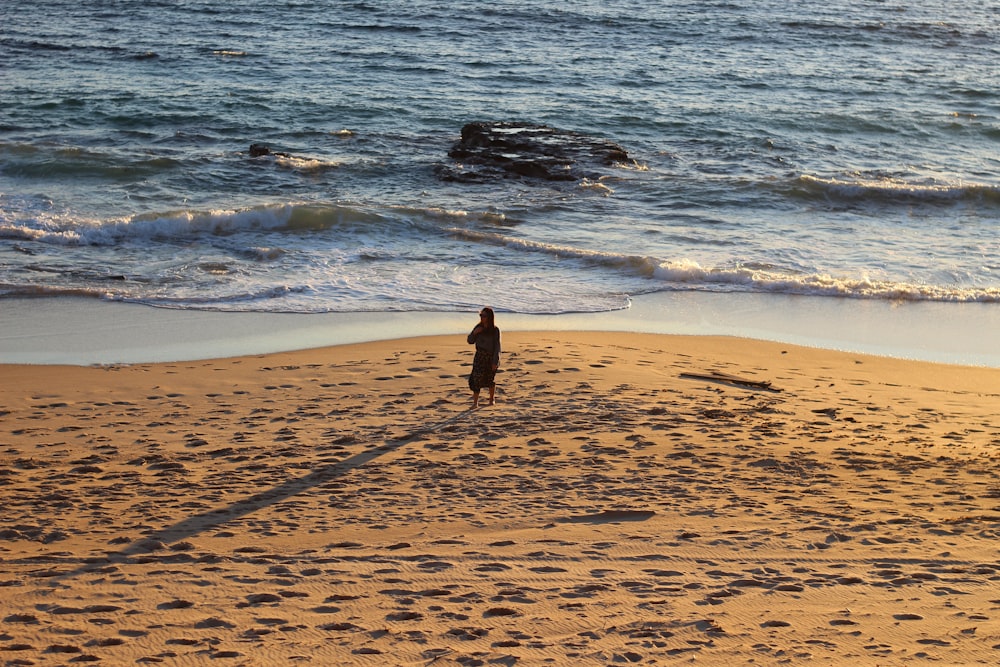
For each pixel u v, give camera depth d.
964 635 6.10
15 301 18.12
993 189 29.06
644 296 20.08
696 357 16.12
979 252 24.11
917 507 9.37
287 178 29.58
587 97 43.91
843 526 8.71
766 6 77.12
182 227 23.30
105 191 27.30
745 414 12.92
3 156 29.42
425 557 7.81
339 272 20.89
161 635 6.10
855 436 12.12
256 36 55.91
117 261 21.06
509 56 52.91
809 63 56.12
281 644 5.97
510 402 13.18
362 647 5.92
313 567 7.52
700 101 44.16
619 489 9.85
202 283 19.72
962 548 8.11
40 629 6.18
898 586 7.10
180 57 49.22
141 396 13.30
